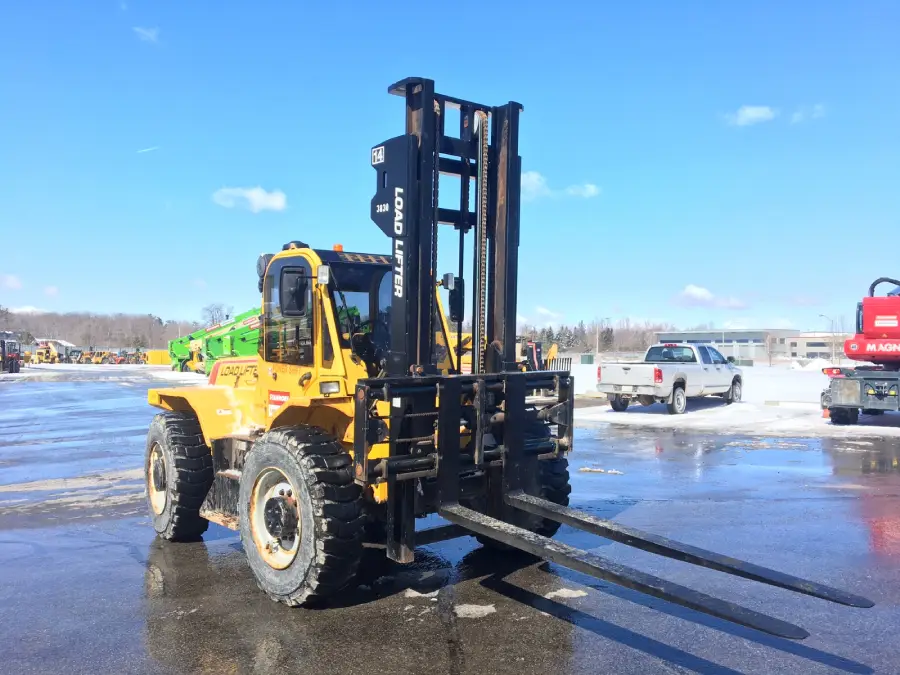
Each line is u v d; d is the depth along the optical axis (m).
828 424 15.20
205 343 23.58
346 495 4.64
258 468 5.00
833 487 8.70
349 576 4.64
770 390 25.42
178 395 6.45
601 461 10.75
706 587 5.10
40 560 5.89
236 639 4.22
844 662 3.87
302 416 5.43
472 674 3.74
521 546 4.16
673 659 3.91
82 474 9.95
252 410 6.28
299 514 4.67
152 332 158.88
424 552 6.07
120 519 7.37
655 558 5.81
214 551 6.17
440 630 4.34
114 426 15.88
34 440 13.54
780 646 4.08
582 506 7.68
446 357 6.11
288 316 5.51
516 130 5.75
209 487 6.36
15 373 47.44
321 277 5.12
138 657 3.97
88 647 4.11
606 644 4.12
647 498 8.09
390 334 5.44
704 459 10.92
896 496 8.16
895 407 14.20
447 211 5.81
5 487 9.04
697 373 18.36
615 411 18.31
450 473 4.87
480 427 4.97
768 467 10.18
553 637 4.22
